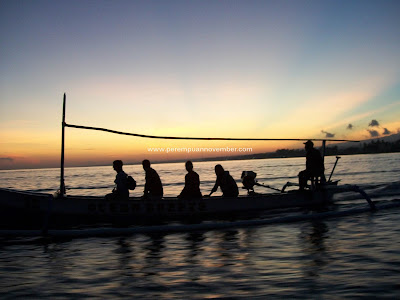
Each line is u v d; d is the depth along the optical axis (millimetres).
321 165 12656
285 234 8383
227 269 5605
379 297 4191
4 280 5289
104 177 65812
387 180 25984
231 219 10875
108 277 5363
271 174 47094
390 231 8156
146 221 10391
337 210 11719
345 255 6152
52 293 4668
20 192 9602
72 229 9547
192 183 10938
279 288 4629
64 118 10180
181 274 5418
